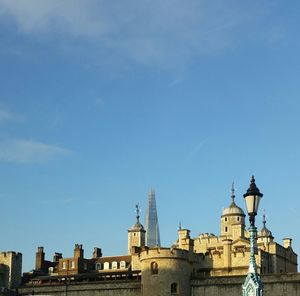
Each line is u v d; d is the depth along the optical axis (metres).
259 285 25.95
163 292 86.44
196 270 95.56
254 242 26.39
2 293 97.00
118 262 114.50
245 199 26.61
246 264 92.69
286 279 81.75
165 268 87.38
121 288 92.44
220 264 94.62
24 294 99.12
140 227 142.00
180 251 88.88
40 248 121.75
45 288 99.12
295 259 108.81
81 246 116.31
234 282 85.31
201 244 111.00
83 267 115.44
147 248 99.44
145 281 88.50
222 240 103.88
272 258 98.06
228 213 123.75
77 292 95.88
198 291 87.69
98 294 94.00
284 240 108.50
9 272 106.31
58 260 123.06
